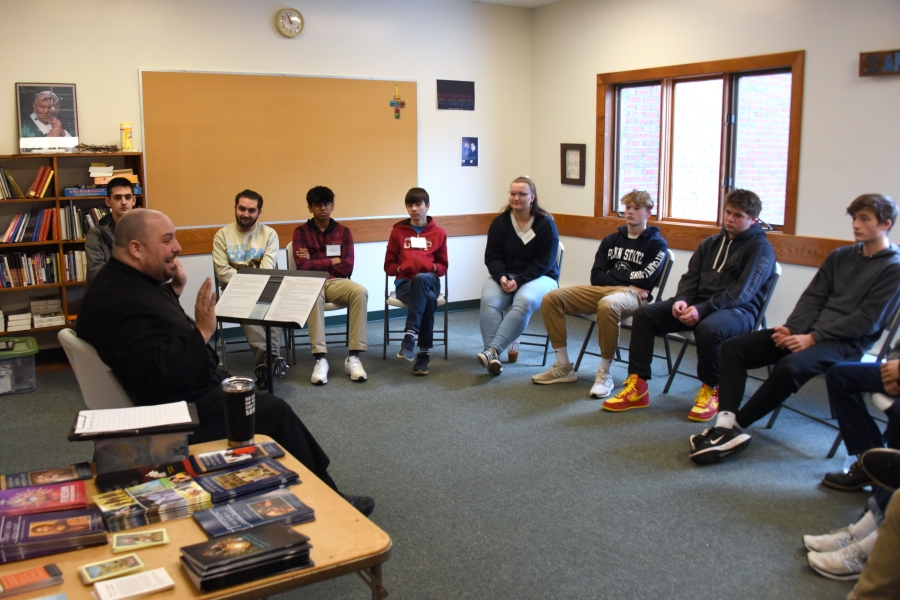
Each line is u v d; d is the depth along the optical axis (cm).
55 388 423
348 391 413
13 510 140
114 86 479
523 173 658
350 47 555
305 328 553
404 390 413
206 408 230
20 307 464
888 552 164
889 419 261
